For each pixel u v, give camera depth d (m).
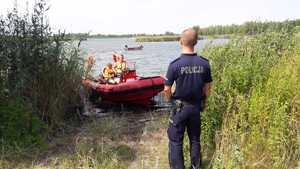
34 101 7.73
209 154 6.15
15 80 7.46
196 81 5.32
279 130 5.13
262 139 5.30
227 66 6.79
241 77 6.21
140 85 11.05
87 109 10.24
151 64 29.16
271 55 7.64
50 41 8.25
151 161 6.24
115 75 12.12
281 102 5.48
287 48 8.16
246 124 5.53
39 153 6.65
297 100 5.36
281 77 5.89
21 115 7.14
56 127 7.96
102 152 6.45
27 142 6.90
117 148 6.80
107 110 10.65
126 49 56.00
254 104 5.50
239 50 7.83
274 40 8.67
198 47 9.48
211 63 7.15
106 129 7.91
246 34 9.09
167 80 5.38
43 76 7.95
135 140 7.26
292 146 5.14
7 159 6.34
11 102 7.23
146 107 11.17
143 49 62.53
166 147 6.70
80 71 9.48
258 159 5.22
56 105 8.03
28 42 7.80
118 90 11.04
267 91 5.67
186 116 5.41
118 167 6.04
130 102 11.19
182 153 5.57
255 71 6.31
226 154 5.39
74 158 6.37
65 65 8.77
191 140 5.62
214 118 6.13
